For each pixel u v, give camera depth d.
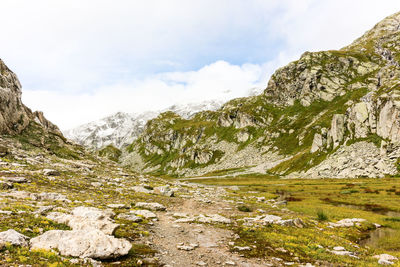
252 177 181.25
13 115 73.12
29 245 13.93
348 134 159.00
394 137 126.56
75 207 25.41
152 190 54.97
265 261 18.55
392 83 168.38
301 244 23.73
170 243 21.17
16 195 25.91
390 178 101.88
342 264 18.81
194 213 38.03
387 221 41.12
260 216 37.56
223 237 24.80
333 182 111.62
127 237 20.34
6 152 50.41
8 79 75.62
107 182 53.84
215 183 155.50
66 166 59.72
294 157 189.62
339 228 35.34
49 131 90.94
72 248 14.47
